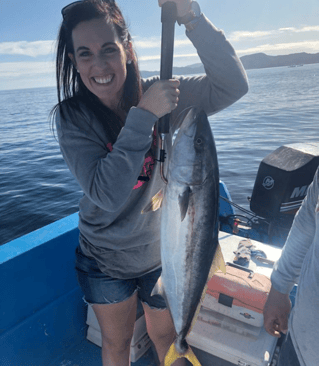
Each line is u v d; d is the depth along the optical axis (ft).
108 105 5.87
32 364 7.74
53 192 36.35
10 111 184.34
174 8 4.31
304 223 5.04
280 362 5.09
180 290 5.59
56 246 8.04
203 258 5.51
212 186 5.35
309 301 4.36
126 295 6.37
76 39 4.90
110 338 6.71
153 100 4.52
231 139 54.39
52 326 8.06
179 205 5.17
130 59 5.68
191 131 5.17
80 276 6.48
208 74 5.58
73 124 5.17
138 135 4.54
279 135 56.13
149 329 7.28
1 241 26.71
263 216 11.73
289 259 5.34
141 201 5.75
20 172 45.14
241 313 6.77
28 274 7.50
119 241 5.91
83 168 5.06
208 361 7.07
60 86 5.39
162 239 5.47
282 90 196.34
